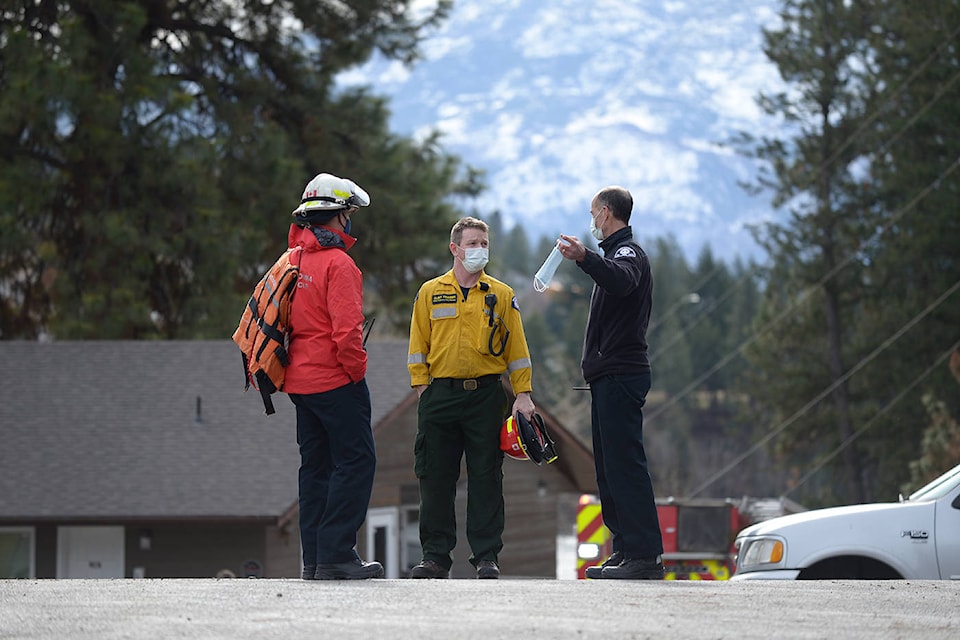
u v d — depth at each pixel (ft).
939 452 399.44
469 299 106.83
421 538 108.68
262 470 264.93
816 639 70.95
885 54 623.36
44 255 340.59
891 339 611.47
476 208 424.87
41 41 344.08
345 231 96.07
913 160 612.70
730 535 240.53
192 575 262.26
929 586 93.35
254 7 395.75
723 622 76.13
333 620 75.15
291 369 94.68
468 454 107.55
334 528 94.79
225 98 390.42
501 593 87.04
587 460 328.49
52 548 265.34
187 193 351.67
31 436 273.95
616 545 104.53
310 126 400.88
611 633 71.67
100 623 73.92
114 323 334.03
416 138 422.82
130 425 277.23
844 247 644.69
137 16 347.56
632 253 99.14
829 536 121.80
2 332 368.48
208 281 352.90
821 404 648.79
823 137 641.81
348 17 406.21
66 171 342.64
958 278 607.78
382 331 427.33
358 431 95.09
